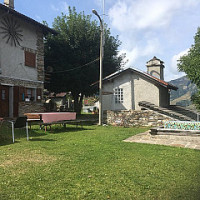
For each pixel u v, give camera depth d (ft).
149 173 12.57
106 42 67.97
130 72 47.83
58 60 62.59
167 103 55.26
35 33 48.85
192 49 69.62
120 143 21.80
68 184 10.82
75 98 72.13
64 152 17.40
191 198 9.48
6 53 41.01
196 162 14.87
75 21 65.26
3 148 18.67
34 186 10.49
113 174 12.30
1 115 39.86
